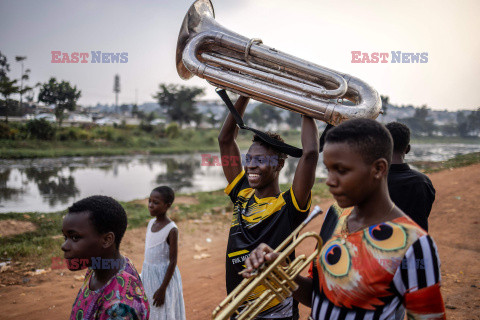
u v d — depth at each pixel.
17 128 43.31
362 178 1.31
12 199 14.76
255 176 2.32
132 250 6.82
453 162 13.96
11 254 6.33
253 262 1.42
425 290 1.22
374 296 1.28
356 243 1.36
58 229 8.34
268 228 2.23
